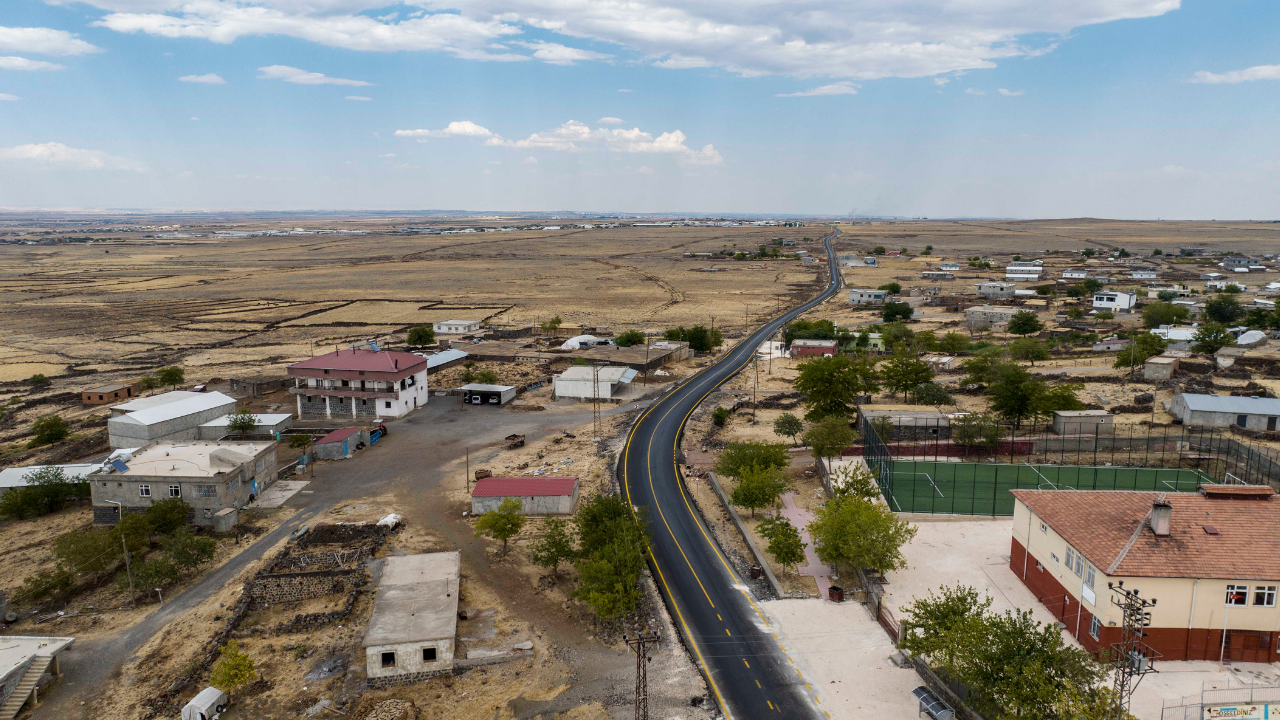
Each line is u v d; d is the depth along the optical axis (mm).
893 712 52125
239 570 76438
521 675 58000
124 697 56938
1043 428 110062
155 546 81250
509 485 92438
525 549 80375
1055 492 66688
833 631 62844
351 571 72250
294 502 94062
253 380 153250
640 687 52156
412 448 115312
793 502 91812
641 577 73250
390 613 61562
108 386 155625
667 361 176250
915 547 75375
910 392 133875
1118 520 58781
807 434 104188
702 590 70812
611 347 188000
